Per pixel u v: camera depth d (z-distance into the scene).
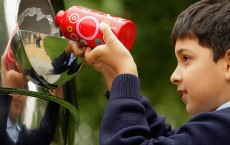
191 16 2.44
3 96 2.12
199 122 2.26
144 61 4.54
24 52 2.14
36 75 2.17
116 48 2.25
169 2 4.54
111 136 2.24
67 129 2.32
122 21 2.26
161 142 2.24
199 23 2.40
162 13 4.54
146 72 4.55
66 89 2.30
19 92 2.13
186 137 2.24
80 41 2.29
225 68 2.37
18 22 2.18
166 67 4.56
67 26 2.28
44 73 2.18
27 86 2.14
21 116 2.13
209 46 2.38
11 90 2.12
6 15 2.15
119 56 2.27
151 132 2.67
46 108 2.20
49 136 2.21
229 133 2.24
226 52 2.37
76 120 2.45
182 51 2.42
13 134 2.12
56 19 2.31
